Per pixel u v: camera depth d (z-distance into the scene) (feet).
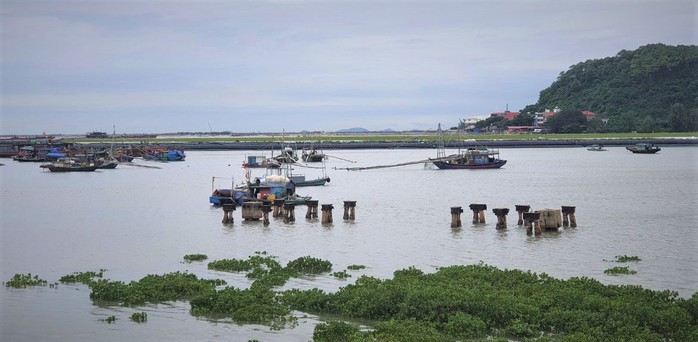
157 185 405.18
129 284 148.05
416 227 227.20
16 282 152.46
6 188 389.80
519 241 200.13
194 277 153.79
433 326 119.85
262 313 128.77
